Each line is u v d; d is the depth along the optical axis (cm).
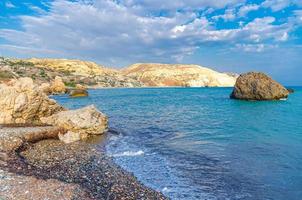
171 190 1480
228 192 1457
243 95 7444
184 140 2781
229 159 2055
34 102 3125
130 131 3294
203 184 1563
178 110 5800
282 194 1423
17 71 17425
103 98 9656
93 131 2980
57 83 11525
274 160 2006
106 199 1305
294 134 3025
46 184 1344
